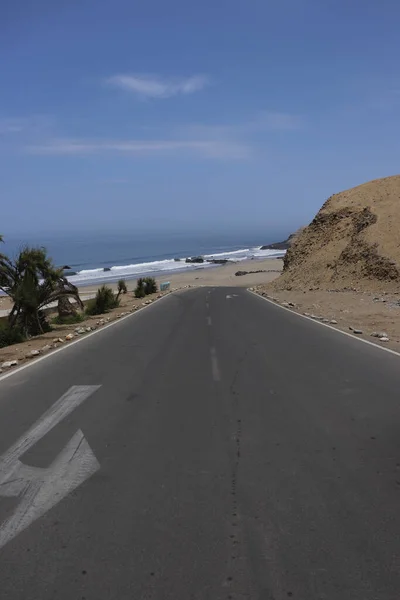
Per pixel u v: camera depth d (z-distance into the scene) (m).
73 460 5.54
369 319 20.03
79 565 3.50
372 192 50.59
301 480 4.85
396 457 5.39
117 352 13.47
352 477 4.89
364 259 38.19
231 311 25.36
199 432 6.41
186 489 4.71
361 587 3.20
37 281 22.42
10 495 4.68
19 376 10.71
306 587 3.21
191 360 11.79
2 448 6.00
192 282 77.56
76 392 8.88
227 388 8.81
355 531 3.88
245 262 122.25
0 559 3.60
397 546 3.66
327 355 11.84
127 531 3.96
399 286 32.91
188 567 3.46
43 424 6.96
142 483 4.87
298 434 6.23
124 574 3.39
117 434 6.42
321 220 51.41
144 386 9.18
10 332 19.66
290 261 52.75
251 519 4.10
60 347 14.98
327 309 24.92
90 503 4.46
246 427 6.56
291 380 9.30
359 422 6.66
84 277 95.50
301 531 3.89
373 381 9.02
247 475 5.00
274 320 20.42
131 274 100.56
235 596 3.15
